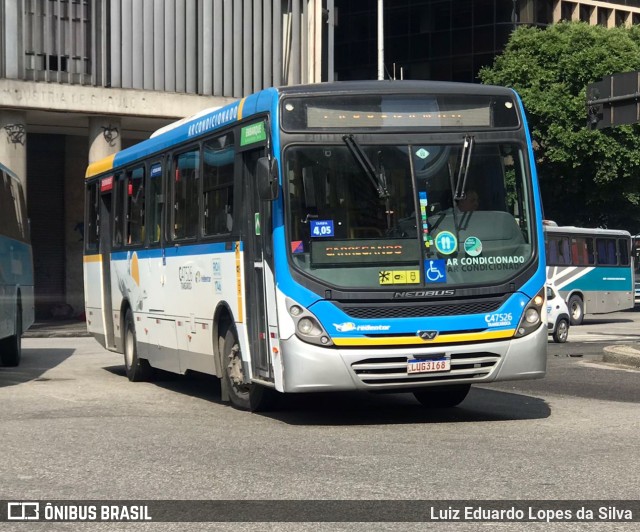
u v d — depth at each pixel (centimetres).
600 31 5509
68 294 4262
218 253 1373
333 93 1210
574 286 4403
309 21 4025
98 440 1084
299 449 1013
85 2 3612
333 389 1164
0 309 1900
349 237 1184
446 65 7344
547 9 7275
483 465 911
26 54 3538
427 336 1173
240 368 1343
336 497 785
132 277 1767
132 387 1694
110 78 3631
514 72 5500
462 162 1213
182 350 1529
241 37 3847
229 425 1205
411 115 1217
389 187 1198
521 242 1223
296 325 1166
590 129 2503
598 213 5584
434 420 1248
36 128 4000
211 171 1407
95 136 3697
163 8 3709
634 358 2048
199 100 3762
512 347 1200
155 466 928
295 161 1192
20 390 1634
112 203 1905
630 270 4712
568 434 1104
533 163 1247
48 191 4225
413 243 1188
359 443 1051
